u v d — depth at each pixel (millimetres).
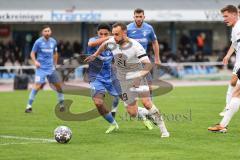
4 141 28953
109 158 24250
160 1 104438
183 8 102750
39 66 43125
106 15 95000
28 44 101375
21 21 92188
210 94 60156
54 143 28172
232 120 36875
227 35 106312
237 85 30984
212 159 23984
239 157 24391
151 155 24891
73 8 94375
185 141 28469
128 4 102125
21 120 37969
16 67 81312
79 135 30781
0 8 96562
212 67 92438
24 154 25297
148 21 97500
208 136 30031
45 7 97688
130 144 27734
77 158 24266
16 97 57375
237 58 31797
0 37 101125
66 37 104688
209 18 97750
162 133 29875
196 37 109250
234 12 31625
